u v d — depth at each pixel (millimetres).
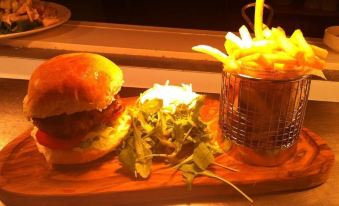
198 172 273
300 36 263
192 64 452
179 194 268
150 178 274
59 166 289
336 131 340
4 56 457
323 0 695
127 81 417
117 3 773
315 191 276
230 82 283
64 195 257
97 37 500
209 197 271
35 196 257
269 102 269
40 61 446
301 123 293
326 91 406
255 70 255
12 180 272
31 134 319
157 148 301
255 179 271
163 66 443
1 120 347
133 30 538
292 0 729
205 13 776
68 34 509
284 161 291
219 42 498
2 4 495
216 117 356
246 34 268
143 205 265
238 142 291
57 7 574
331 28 508
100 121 300
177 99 333
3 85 408
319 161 291
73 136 290
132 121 320
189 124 304
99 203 262
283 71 254
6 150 304
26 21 485
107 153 298
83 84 282
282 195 272
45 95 278
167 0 778
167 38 508
